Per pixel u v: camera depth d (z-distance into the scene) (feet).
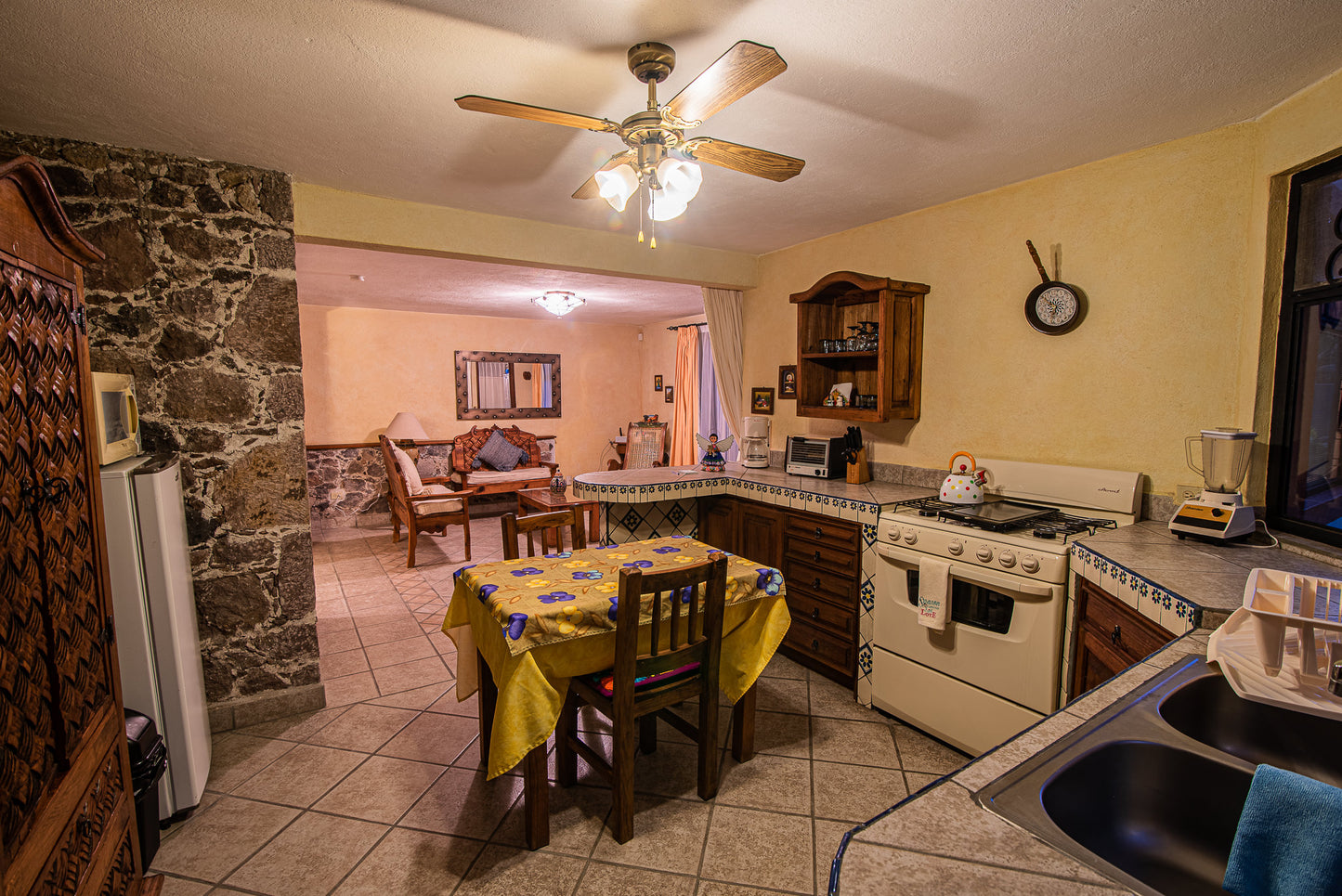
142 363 7.97
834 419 11.60
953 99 6.52
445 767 7.68
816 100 6.55
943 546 7.95
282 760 7.84
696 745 8.20
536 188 9.37
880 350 10.14
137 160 7.80
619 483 11.43
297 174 8.71
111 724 4.68
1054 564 6.85
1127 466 8.12
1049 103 6.59
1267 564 5.86
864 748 8.07
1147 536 7.08
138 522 6.34
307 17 5.01
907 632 8.51
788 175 6.36
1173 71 5.91
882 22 5.14
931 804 2.64
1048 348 8.87
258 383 8.62
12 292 3.54
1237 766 3.01
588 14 5.01
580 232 11.68
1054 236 8.71
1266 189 6.67
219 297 8.34
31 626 3.59
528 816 6.17
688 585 6.20
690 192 5.92
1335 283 5.97
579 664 6.35
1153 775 3.18
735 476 12.07
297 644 9.00
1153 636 5.29
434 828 6.55
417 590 15.03
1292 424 6.51
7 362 3.47
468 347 25.66
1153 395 7.83
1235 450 6.70
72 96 6.37
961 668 7.84
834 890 2.17
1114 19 5.05
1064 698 6.91
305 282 17.34
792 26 5.20
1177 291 7.55
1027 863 2.29
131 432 7.23
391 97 6.47
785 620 7.47
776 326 13.64
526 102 6.60
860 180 9.02
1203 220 7.31
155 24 5.10
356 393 23.53
